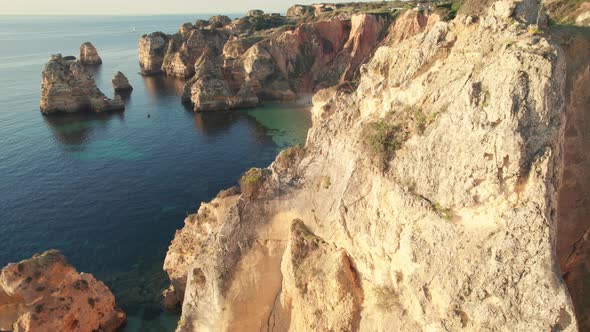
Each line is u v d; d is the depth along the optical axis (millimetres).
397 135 16891
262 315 23344
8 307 29766
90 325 32031
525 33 14328
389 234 16328
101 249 45812
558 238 16312
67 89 99375
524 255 12750
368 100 20031
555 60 13070
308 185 21734
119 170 67250
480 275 13375
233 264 23188
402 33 111938
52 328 29375
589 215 16516
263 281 23234
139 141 81188
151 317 35406
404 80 17969
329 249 20000
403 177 15891
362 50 117938
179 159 72000
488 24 15508
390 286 17266
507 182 13172
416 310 15375
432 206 14766
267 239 22984
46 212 53688
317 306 19547
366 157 17656
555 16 29578
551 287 12242
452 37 16891
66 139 82125
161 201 56844
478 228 13836
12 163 69625
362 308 18531
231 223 23438
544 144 13016
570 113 16188
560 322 12219
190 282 24781
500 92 13367
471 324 13570
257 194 23047
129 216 52750
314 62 121312
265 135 83688
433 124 15508
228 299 23141
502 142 13102
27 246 46562
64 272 30969
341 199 18438
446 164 14625
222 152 75000
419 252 14906
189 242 34062
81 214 53219
